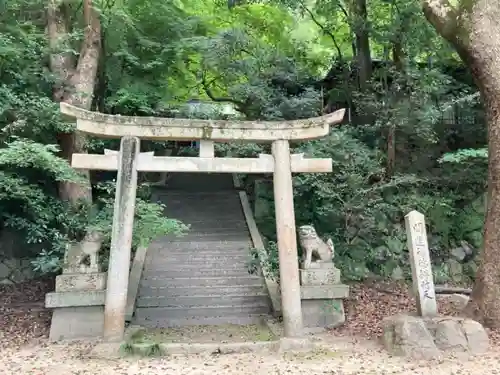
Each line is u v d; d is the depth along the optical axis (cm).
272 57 1580
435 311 780
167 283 1093
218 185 1831
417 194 1345
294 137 841
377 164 1234
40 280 1169
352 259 1248
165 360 708
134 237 902
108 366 671
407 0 1316
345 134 1266
